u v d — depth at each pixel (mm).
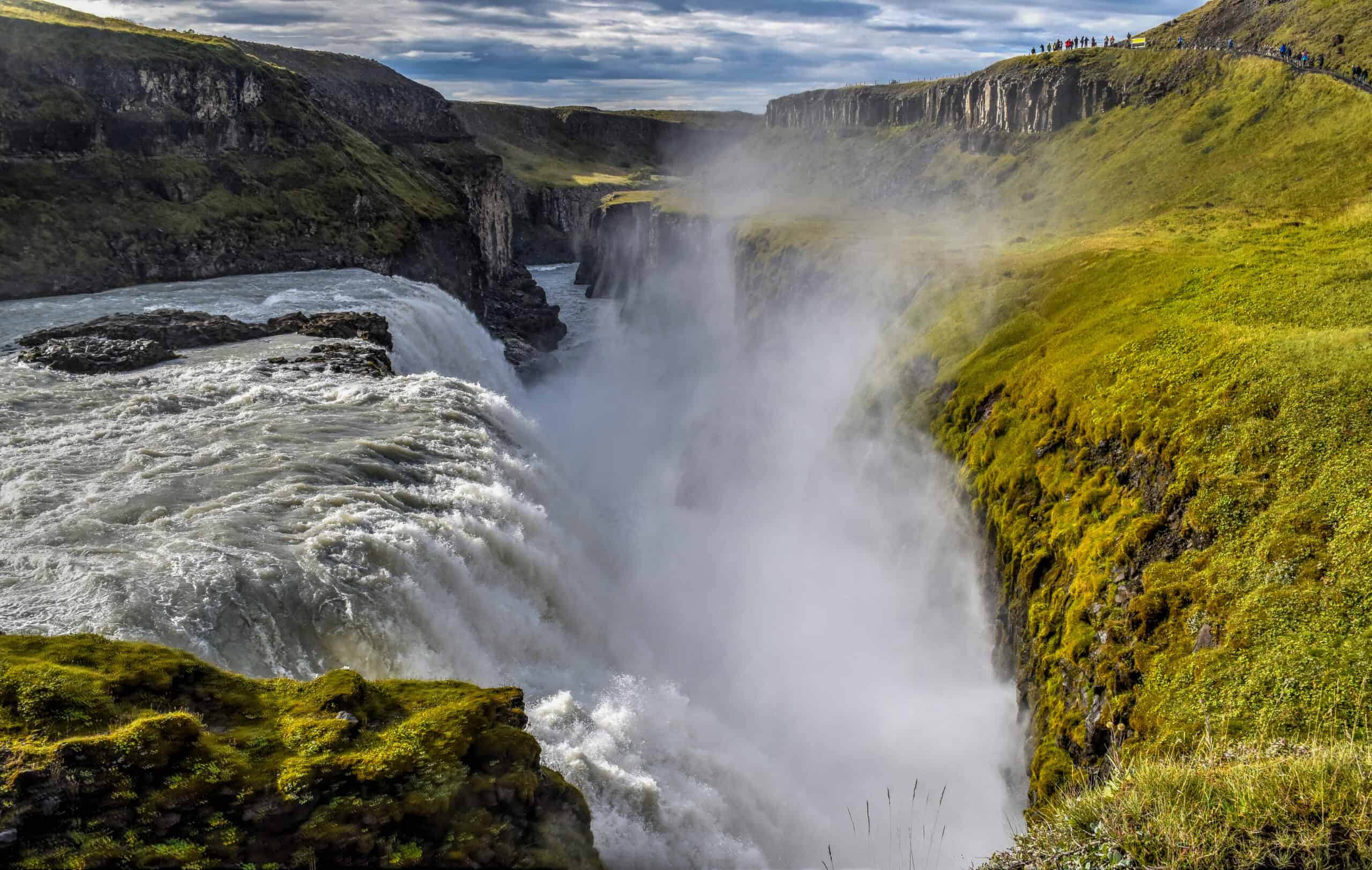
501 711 18297
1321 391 31781
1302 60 106312
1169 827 12664
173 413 41094
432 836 15211
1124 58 153500
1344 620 23203
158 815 14258
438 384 49969
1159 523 32188
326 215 103250
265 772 15523
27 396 41469
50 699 16234
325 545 27375
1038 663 34469
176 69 94812
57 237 80938
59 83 87062
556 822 16812
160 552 26109
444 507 33688
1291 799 12602
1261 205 81312
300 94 115812
